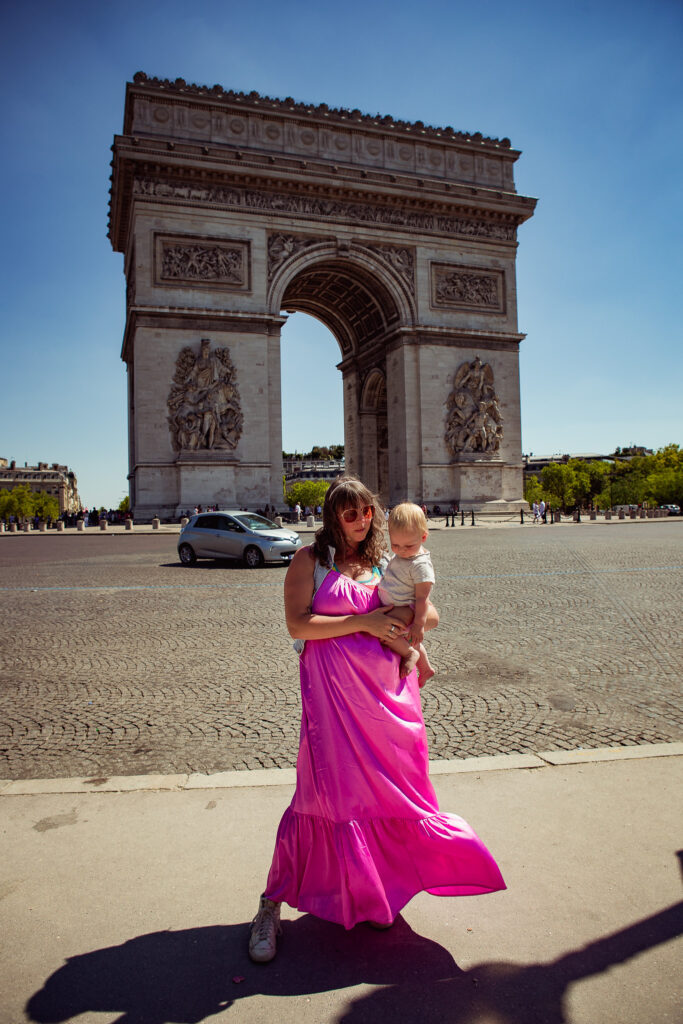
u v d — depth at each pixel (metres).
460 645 13.04
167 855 5.52
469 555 31.09
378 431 81.62
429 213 68.62
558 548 34.72
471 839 4.55
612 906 4.72
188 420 58.59
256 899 4.95
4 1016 3.83
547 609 16.64
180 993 4.02
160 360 58.62
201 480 58.41
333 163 65.12
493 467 68.50
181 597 19.84
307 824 4.60
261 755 7.78
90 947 4.42
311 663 4.65
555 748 7.84
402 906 4.48
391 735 4.52
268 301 62.59
